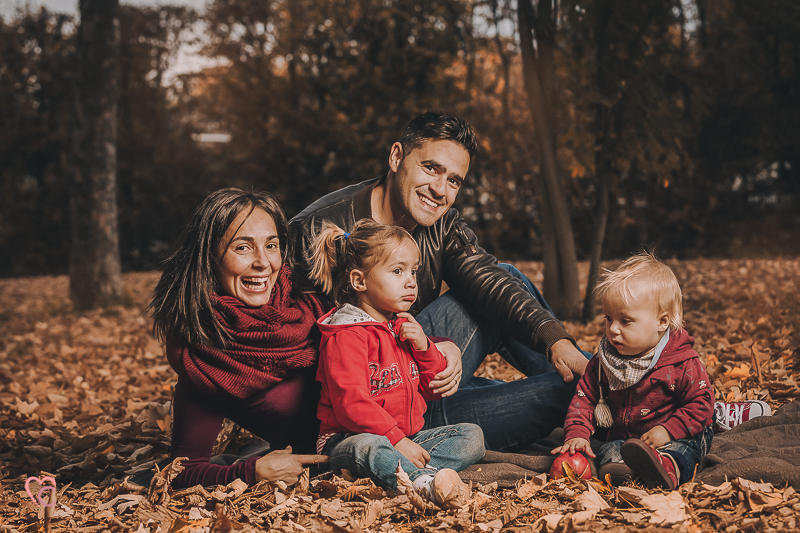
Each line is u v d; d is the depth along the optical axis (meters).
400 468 2.29
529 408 2.73
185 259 2.44
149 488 2.57
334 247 2.76
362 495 2.36
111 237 10.41
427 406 2.81
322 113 18.80
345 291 2.71
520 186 17.12
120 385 5.13
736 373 3.70
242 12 19.08
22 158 19.97
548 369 3.12
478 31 8.49
